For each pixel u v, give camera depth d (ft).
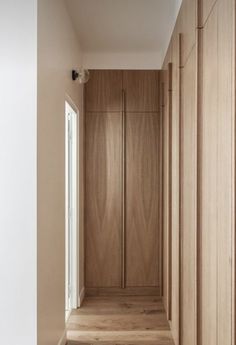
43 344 8.48
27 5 7.97
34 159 7.95
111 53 16.11
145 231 15.85
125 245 15.88
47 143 8.86
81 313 13.69
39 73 8.16
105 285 15.87
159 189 15.81
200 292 7.47
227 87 5.49
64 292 10.96
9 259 7.98
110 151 15.89
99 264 15.89
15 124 7.97
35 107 7.95
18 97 7.97
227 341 5.49
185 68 9.45
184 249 9.66
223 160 5.73
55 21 9.86
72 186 14.15
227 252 5.49
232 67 5.15
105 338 11.55
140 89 15.96
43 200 8.49
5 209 8.00
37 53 8.00
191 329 8.50
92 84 15.94
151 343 11.19
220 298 5.93
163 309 14.08
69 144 14.10
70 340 11.40
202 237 7.36
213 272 6.42
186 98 9.32
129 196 15.89
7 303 8.00
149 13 12.46
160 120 15.62
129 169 15.90
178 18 10.64
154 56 16.06
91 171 15.92
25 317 7.97
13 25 7.99
